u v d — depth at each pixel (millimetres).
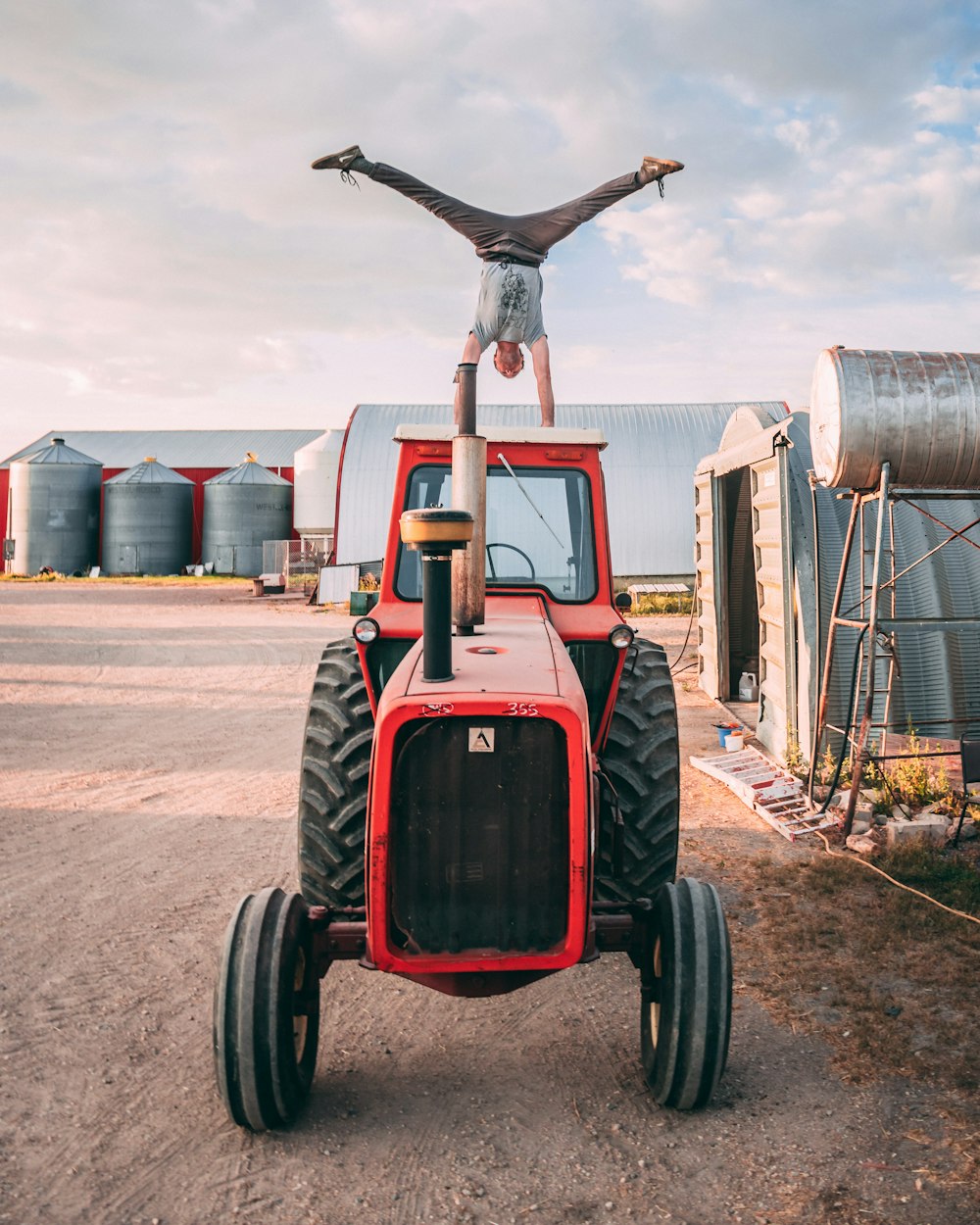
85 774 8625
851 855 6195
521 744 3342
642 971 3762
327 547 38531
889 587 8000
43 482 41125
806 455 8602
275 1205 3084
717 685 11531
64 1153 3352
